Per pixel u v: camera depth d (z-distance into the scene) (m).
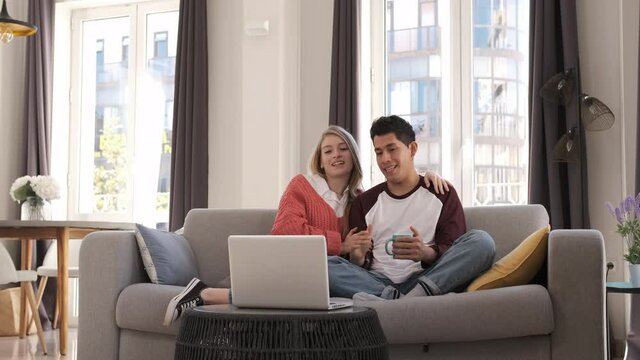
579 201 4.86
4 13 5.07
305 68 5.77
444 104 5.60
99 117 6.72
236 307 2.47
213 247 3.59
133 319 3.03
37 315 4.89
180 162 6.02
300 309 2.46
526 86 5.45
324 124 5.70
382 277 3.07
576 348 2.64
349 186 3.52
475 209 3.37
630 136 4.79
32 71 6.54
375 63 5.77
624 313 4.79
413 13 5.71
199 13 6.04
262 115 5.64
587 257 2.65
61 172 6.73
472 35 5.56
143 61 6.58
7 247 6.54
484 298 2.65
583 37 5.03
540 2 5.06
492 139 5.49
